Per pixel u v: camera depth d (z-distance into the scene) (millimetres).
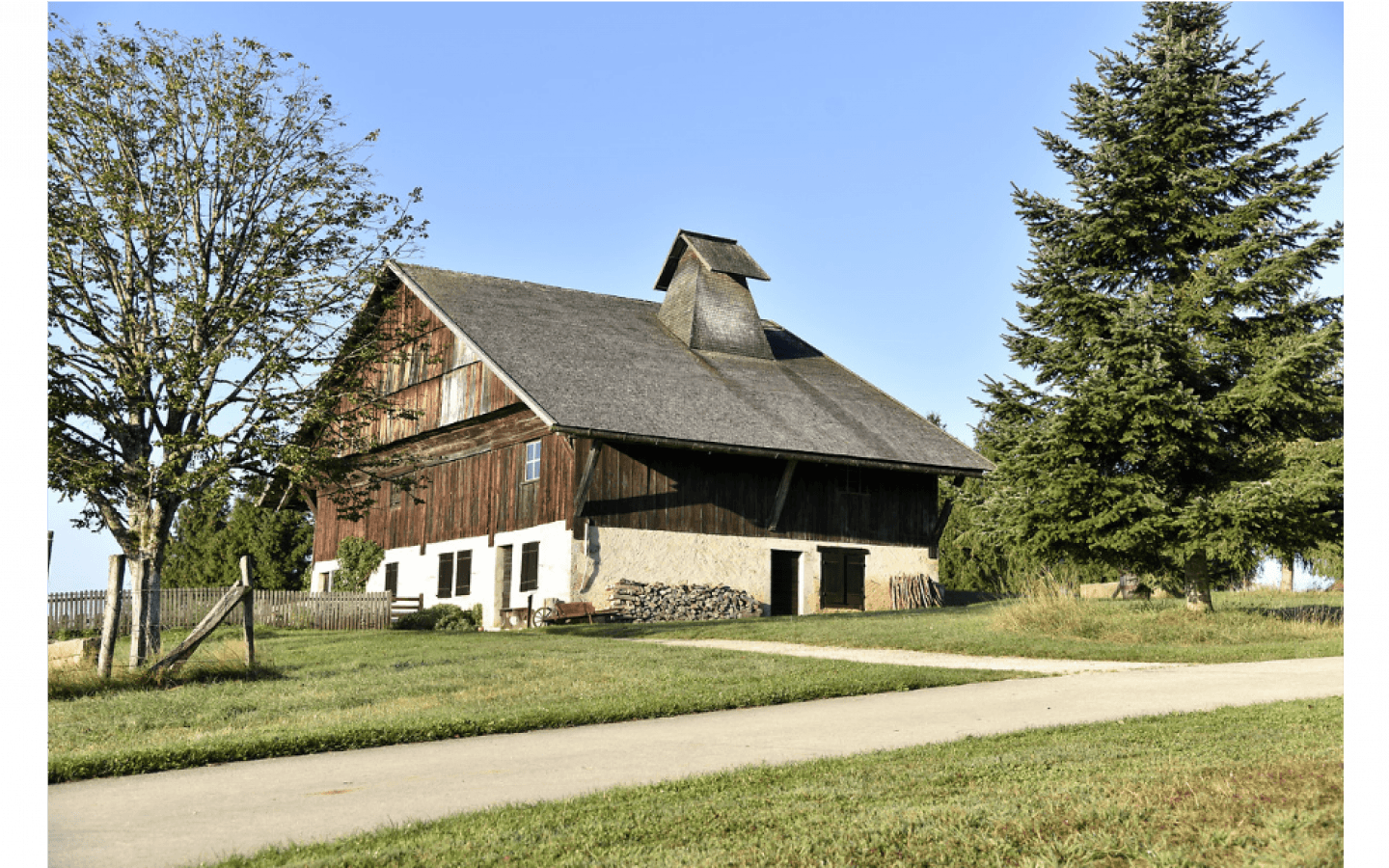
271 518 43906
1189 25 23703
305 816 7520
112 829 7199
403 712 12094
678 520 29188
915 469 31250
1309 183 21641
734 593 29453
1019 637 19141
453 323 30500
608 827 6723
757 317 36875
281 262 20219
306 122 21234
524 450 30391
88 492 17359
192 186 19453
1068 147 23531
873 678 13930
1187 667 15062
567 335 32344
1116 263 23391
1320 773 6738
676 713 12094
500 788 8266
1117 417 20031
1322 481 18922
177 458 17781
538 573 28844
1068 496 20734
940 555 40375
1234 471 21141
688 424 28312
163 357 18469
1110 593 32312
